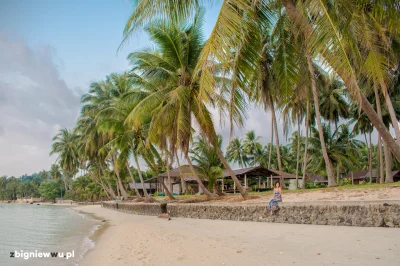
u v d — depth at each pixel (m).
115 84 36.62
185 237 12.84
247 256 8.33
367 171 56.94
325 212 12.38
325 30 6.29
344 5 6.68
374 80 6.84
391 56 9.22
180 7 7.46
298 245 9.12
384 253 7.18
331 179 23.91
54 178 112.12
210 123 18.69
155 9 7.32
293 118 20.62
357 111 33.28
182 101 18.19
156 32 18.17
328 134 40.44
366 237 9.12
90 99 47.06
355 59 7.22
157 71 20.36
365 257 7.02
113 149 37.31
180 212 22.33
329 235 10.06
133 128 29.75
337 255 7.47
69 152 67.19
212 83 6.11
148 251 10.67
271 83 19.41
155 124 19.38
